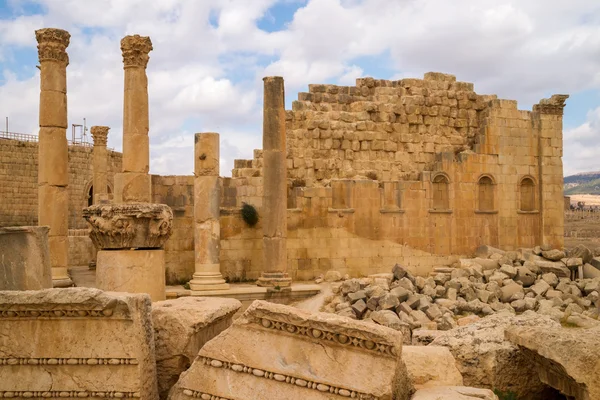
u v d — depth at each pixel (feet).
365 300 70.90
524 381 28.76
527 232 99.71
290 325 21.74
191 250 83.35
